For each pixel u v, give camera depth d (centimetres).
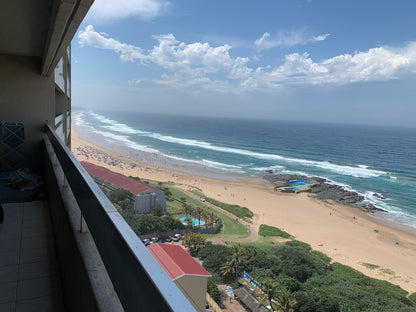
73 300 203
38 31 445
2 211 405
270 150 9444
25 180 568
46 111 677
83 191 176
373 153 9912
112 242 111
